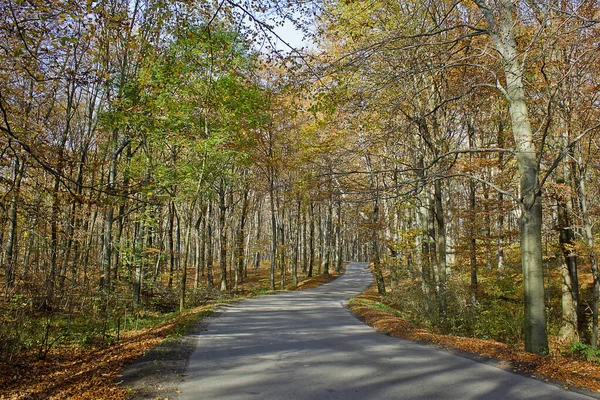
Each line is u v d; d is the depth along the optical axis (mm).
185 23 7461
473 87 9578
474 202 16938
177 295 21703
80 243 11133
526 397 5250
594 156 12602
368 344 8969
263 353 7973
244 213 31953
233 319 13117
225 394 5379
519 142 8633
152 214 18000
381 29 12148
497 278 21422
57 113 14312
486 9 8914
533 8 8508
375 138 10938
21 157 7590
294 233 44500
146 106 10922
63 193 7500
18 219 9438
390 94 10984
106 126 14078
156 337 9930
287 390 5559
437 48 11789
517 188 16484
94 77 7832
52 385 6137
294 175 29406
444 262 14703
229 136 17125
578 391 5473
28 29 6379
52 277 9484
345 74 8883
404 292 20234
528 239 8391
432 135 16516
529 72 9633
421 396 5301
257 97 15078
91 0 6266
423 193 16859
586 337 14258
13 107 8523
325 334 10336
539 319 8148
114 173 16641
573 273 13906
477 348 8164
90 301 13000
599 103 10734
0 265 8594
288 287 31406
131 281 18766
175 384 5848
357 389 5609
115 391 5543
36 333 9492
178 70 9055
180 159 19047
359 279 38719
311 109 9188
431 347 8633
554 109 10133
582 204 13242
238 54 9719
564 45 8930
